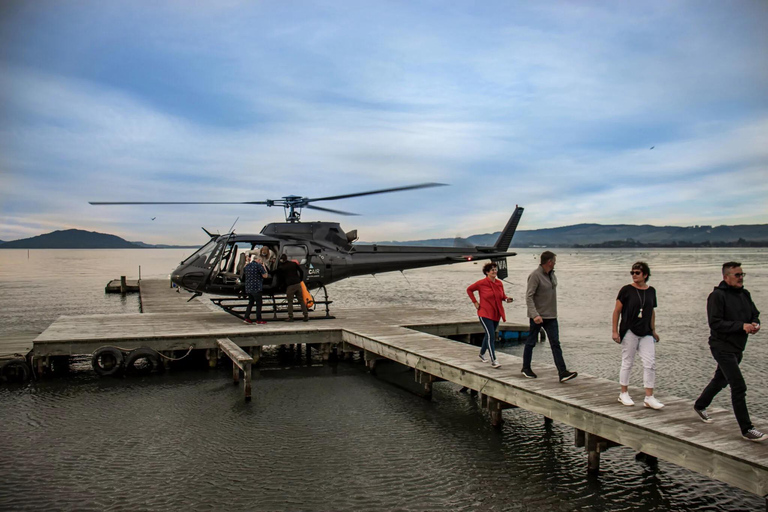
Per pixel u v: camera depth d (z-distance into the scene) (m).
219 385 12.26
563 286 46.69
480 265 127.69
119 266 106.75
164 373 13.40
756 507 6.60
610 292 40.06
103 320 15.81
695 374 13.47
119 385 12.18
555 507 6.53
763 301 30.66
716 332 6.07
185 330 14.01
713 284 47.09
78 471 7.42
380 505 6.52
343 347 14.59
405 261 17.48
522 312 27.58
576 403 7.35
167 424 9.45
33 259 168.50
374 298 35.75
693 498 6.81
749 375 13.26
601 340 18.75
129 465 7.64
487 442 8.66
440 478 7.29
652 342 7.15
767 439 5.80
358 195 15.09
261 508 6.41
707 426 6.35
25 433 8.94
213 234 16.42
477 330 16.00
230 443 8.53
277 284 15.88
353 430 9.20
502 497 6.76
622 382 7.25
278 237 16.00
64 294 38.78
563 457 8.05
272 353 16.42
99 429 9.16
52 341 12.48
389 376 13.29
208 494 6.76
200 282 15.31
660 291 39.47
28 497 6.66
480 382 9.17
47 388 11.85
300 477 7.28
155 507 6.42
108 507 6.41
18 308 29.38
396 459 7.93
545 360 15.27
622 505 6.60
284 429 9.22
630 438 6.50
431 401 11.05
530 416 10.04
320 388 12.08
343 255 16.59
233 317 16.66
